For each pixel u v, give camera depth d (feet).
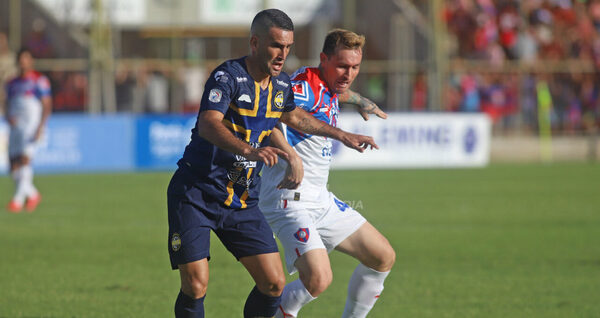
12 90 124.77
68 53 227.61
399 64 228.22
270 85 47.37
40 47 224.74
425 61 227.61
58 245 95.71
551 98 244.83
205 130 44.06
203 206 47.11
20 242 97.66
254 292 49.70
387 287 73.61
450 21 261.85
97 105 208.54
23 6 227.40
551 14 268.21
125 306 65.36
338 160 205.98
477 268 82.84
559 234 105.81
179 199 47.24
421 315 62.95
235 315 62.80
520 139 242.58
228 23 227.61
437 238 102.12
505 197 147.43
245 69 46.39
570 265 84.58
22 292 70.54
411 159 209.67
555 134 246.06
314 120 50.29
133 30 232.32
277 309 50.60
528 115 243.81
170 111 223.71
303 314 63.77
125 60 219.61
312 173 52.49
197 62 225.76
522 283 75.41
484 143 215.92
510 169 208.54
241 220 48.14
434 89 221.25
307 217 51.42
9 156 127.03
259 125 47.39
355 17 238.68
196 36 232.73
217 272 80.59
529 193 153.99
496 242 99.19
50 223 113.80
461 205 135.85
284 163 51.31
